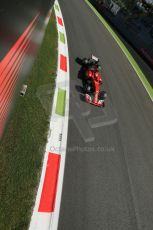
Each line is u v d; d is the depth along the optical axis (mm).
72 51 55812
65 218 26484
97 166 33906
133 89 57250
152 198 34344
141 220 30969
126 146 40125
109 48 70438
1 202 22891
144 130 46250
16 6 14859
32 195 25547
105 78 54500
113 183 33125
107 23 90438
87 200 29375
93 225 27562
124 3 104562
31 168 27594
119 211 30453
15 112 30828
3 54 14742
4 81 16859
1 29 13375
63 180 29641
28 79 36906
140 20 89000
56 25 62094
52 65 45562
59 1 78688
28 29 20266
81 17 78375
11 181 24922
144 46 79750
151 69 73125
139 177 36250
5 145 27016
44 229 24453
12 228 22062
